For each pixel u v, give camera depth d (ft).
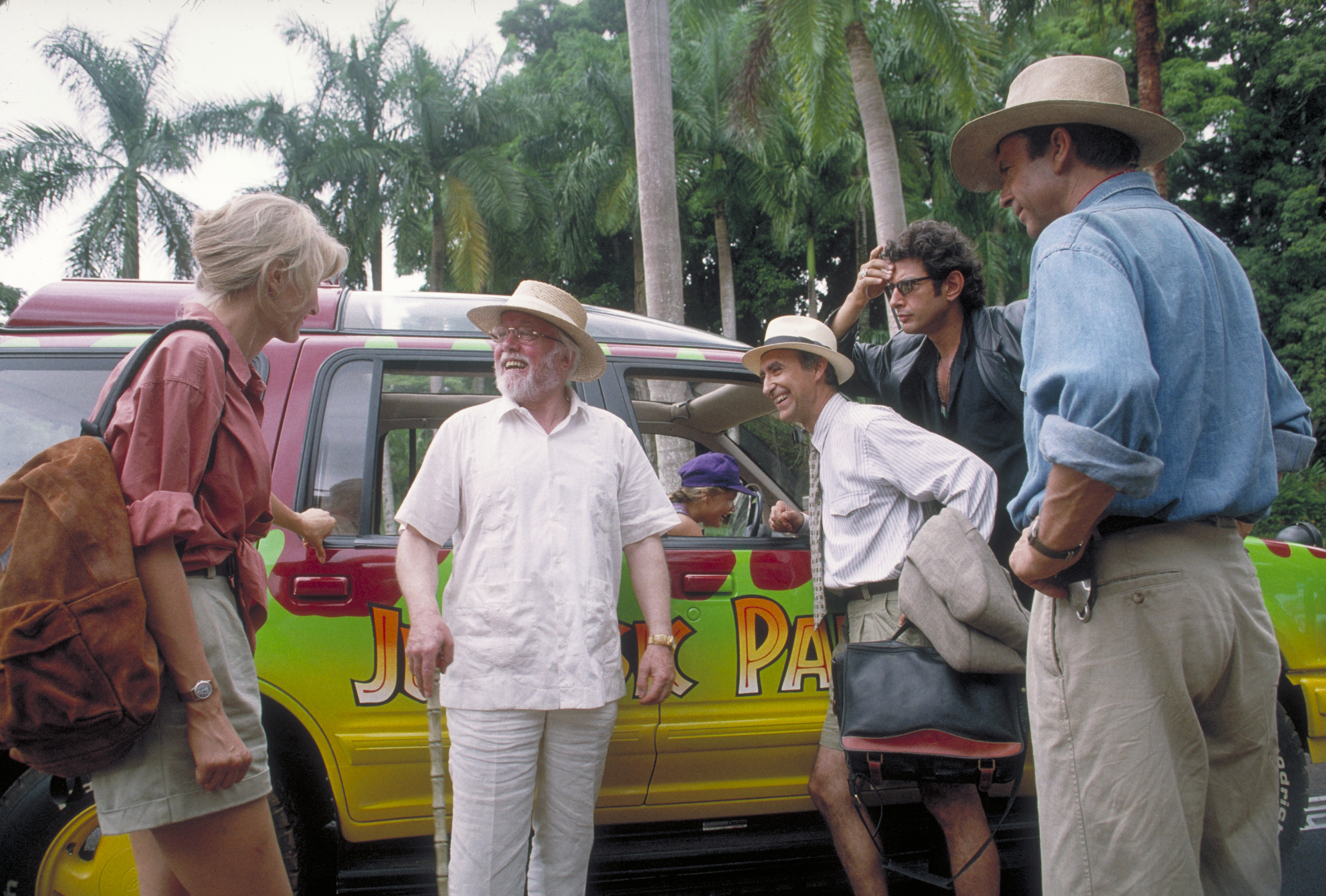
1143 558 5.03
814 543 8.37
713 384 9.73
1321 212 90.38
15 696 4.45
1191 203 96.27
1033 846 9.46
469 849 6.59
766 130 57.16
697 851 8.55
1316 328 82.38
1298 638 9.61
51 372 7.77
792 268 110.22
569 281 103.96
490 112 77.30
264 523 5.81
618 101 79.46
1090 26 50.44
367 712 7.55
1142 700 5.00
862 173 82.38
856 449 7.97
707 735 8.20
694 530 9.07
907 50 63.21
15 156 62.39
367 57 74.69
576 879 7.00
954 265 8.54
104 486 4.71
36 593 4.49
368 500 8.00
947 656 7.05
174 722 4.95
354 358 8.38
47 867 7.12
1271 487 5.20
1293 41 90.79
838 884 9.91
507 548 6.88
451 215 75.31
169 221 65.72
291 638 7.46
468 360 8.59
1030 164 5.85
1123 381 4.42
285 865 7.47
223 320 5.53
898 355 9.45
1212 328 5.11
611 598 7.11
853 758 7.32
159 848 5.47
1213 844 5.40
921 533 7.36
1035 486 5.08
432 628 6.64
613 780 8.11
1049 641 5.40
